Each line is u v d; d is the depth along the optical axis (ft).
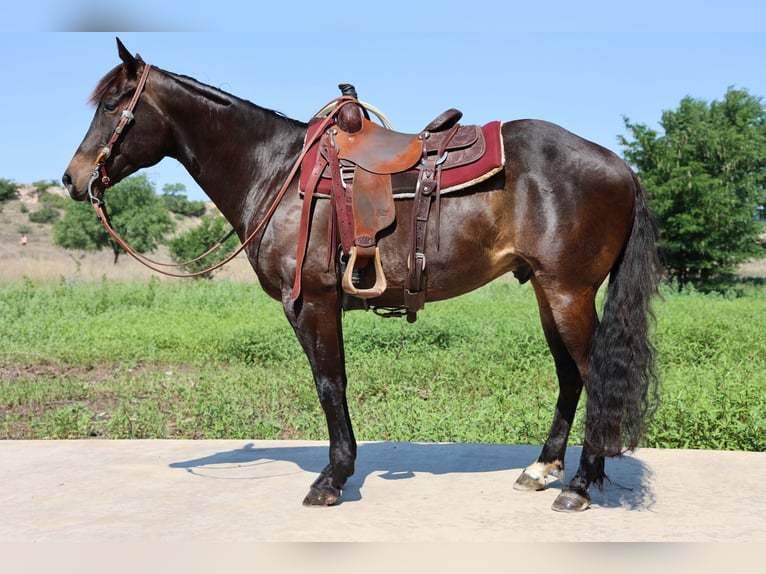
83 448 15.20
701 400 17.37
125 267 86.53
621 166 10.91
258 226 11.43
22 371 28.91
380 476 13.02
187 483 12.73
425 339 31.22
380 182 10.84
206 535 10.19
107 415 21.79
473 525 10.50
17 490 12.39
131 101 11.68
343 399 11.42
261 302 51.31
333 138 11.21
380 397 23.11
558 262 10.63
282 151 11.82
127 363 30.32
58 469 13.66
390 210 10.75
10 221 165.78
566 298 10.78
